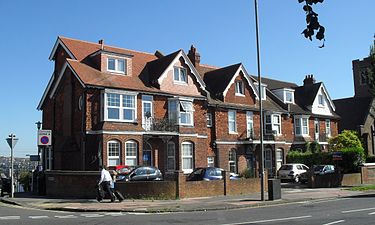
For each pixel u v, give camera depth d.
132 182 21.42
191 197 22.20
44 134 22.59
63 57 31.83
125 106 28.70
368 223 12.72
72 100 28.91
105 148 26.84
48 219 14.41
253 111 38.00
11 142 22.88
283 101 42.59
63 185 22.98
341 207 17.92
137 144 28.56
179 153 30.72
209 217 14.98
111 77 29.22
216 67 41.38
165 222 13.56
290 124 42.12
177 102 31.30
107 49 31.56
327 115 46.25
